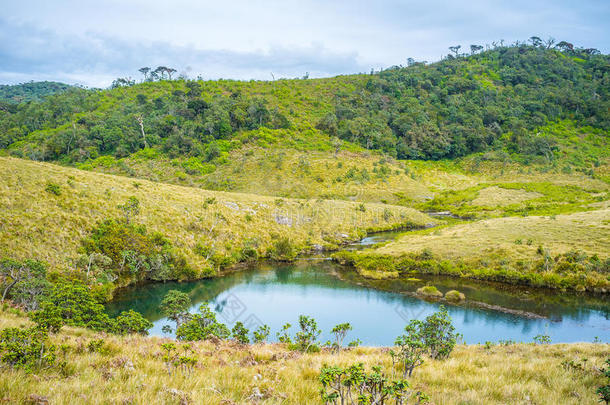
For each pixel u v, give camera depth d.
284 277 58.97
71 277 43.69
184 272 56.00
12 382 8.14
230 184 128.12
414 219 103.69
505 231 72.94
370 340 34.84
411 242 75.38
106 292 46.03
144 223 62.22
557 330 38.25
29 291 33.62
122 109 195.62
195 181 129.88
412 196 132.00
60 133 157.25
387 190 133.88
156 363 12.39
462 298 48.19
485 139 199.50
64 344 13.70
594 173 154.00
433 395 10.30
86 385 8.72
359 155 164.62
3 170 56.84
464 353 20.77
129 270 53.56
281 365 14.52
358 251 73.38
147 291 50.41
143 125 166.25
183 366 12.00
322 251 77.44
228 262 63.12
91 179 69.31
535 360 16.44
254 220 80.94
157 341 18.75
